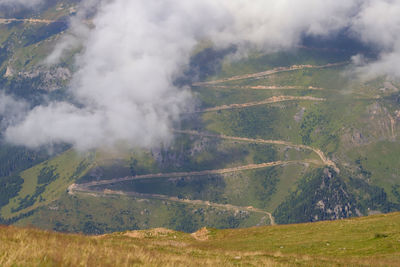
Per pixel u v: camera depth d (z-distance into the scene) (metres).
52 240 37.25
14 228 44.81
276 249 66.06
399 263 48.69
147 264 31.17
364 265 47.62
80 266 27.67
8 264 25.42
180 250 55.34
